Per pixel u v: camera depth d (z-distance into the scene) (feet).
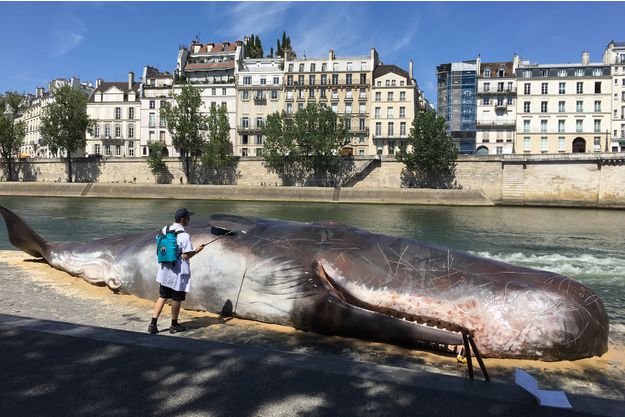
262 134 278.67
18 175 292.61
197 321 27.48
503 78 268.62
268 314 26.94
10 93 296.71
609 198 203.72
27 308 30.04
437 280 24.12
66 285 36.65
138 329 25.76
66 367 16.62
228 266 28.45
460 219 142.51
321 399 14.40
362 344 24.38
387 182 243.81
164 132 298.35
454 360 22.66
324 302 25.17
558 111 257.96
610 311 39.68
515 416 13.52
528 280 23.63
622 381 20.61
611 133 253.24
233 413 13.64
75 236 88.02
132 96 305.32
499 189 225.15
